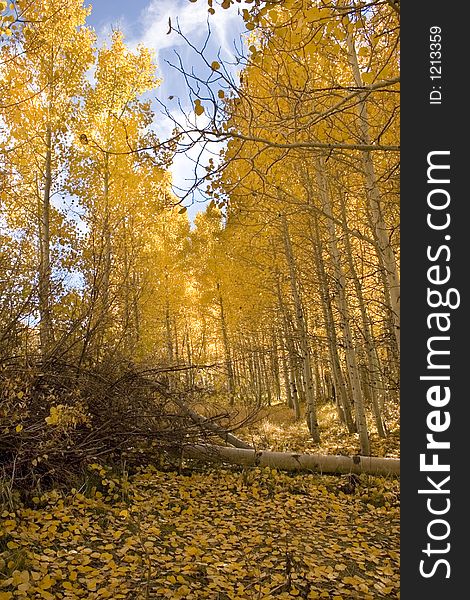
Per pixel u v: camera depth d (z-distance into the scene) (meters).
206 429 6.75
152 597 3.03
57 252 9.49
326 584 3.42
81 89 11.40
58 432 4.60
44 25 9.60
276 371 20.00
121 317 7.70
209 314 20.23
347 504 5.44
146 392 6.59
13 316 5.62
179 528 4.38
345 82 6.28
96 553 3.54
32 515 4.07
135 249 11.29
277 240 11.88
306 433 12.14
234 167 5.17
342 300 8.79
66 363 5.92
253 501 5.44
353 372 8.39
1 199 9.14
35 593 2.88
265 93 5.03
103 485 5.25
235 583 3.33
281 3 3.12
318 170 7.60
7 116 9.37
